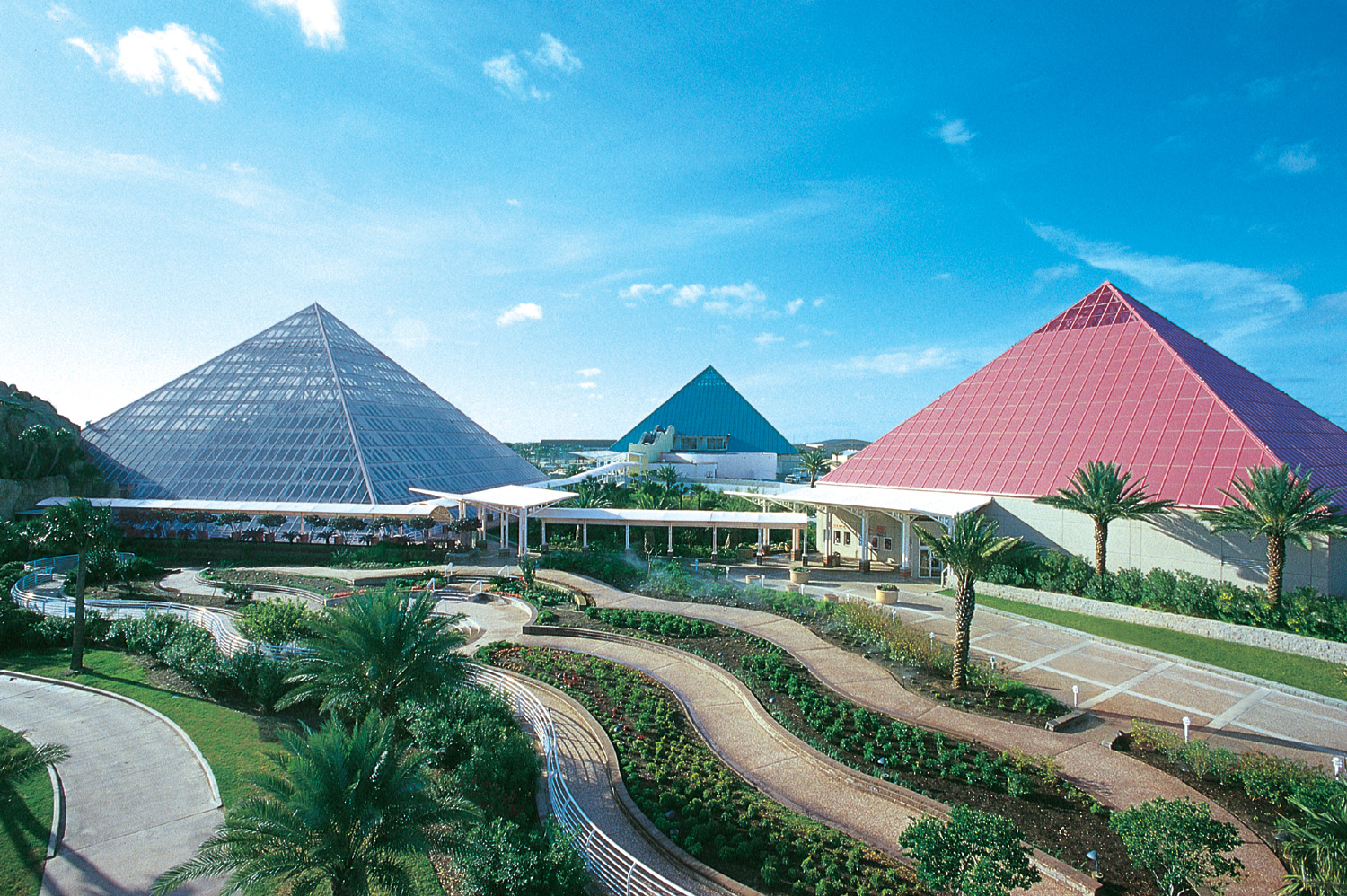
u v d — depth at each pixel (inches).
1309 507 1256.8
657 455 4279.0
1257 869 609.6
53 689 1132.5
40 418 2657.5
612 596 1620.3
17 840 707.4
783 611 1454.2
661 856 634.8
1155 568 1546.5
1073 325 2209.6
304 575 1873.8
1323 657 1163.9
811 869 605.0
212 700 1083.9
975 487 1914.4
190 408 2881.4
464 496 2187.5
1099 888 577.3
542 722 884.0
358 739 574.9
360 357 3307.1
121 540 2191.2
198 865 510.0
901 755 809.5
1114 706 986.1
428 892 613.0
